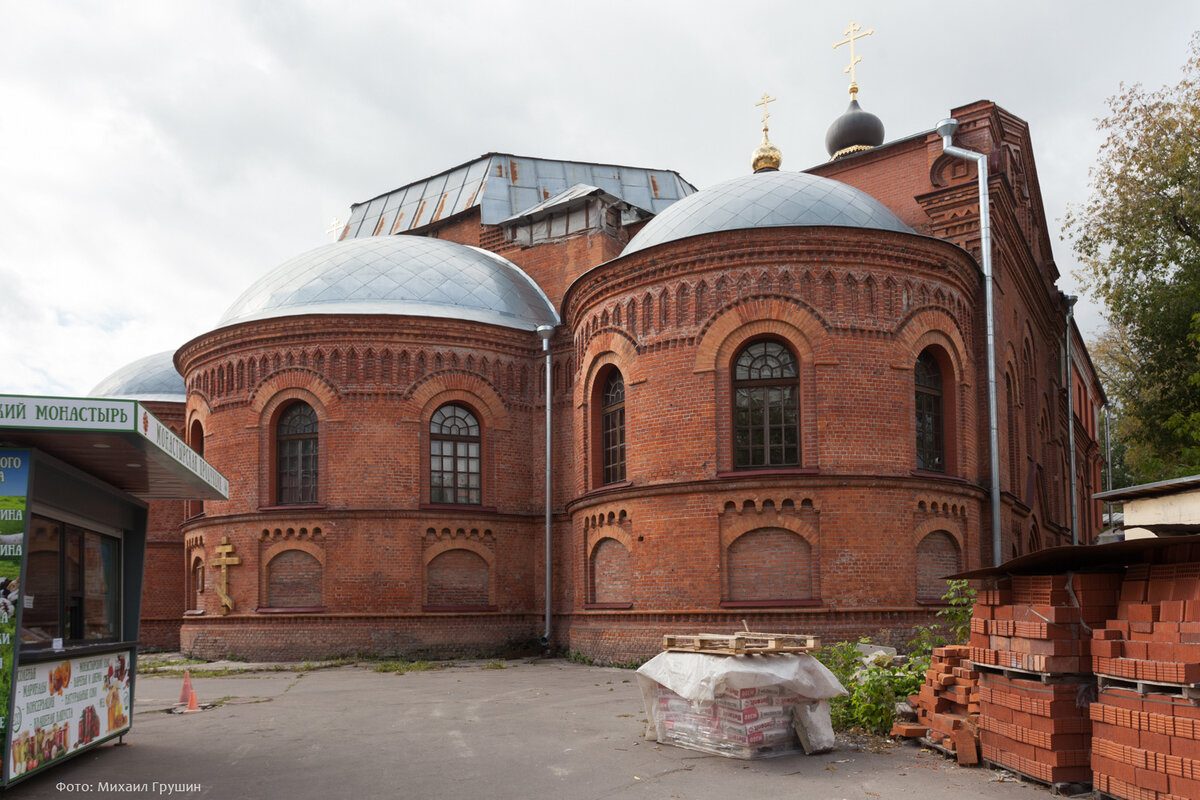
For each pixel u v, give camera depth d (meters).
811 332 21.47
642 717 14.59
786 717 11.73
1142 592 9.20
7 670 9.43
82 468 11.64
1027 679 10.08
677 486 21.75
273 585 26.30
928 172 27.70
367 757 11.78
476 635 26.31
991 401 23.42
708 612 21.09
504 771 10.89
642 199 39.16
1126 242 30.30
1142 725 8.53
